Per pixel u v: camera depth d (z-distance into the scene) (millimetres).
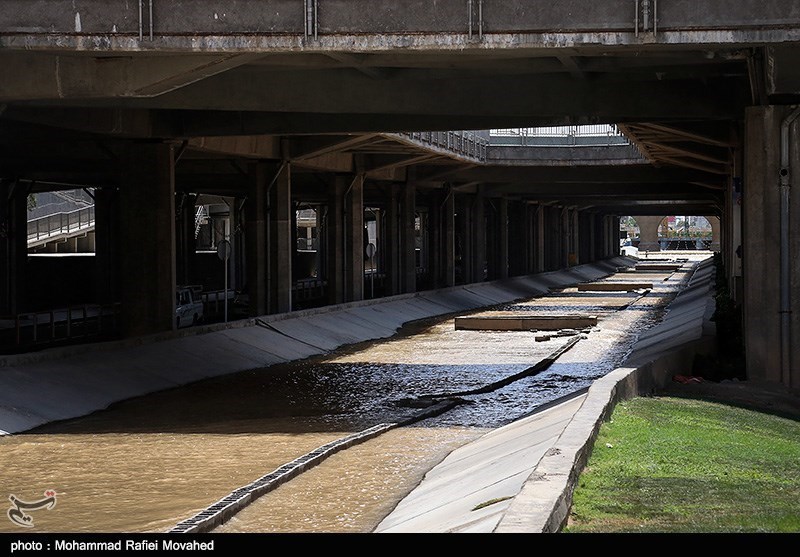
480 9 23109
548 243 117938
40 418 26594
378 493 18297
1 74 26766
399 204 73625
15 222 57844
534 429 20172
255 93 32875
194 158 51500
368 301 61125
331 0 23406
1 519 16625
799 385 28062
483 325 57562
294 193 79812
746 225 28516
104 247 66625
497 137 74125
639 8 22953
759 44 22938
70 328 45938
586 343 49312
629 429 18078
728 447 17500
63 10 23656
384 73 30844
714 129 42969
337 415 28453
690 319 46750
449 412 29266
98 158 45312
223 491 18734
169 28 23609
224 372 37438
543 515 10539
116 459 22000
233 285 80562
